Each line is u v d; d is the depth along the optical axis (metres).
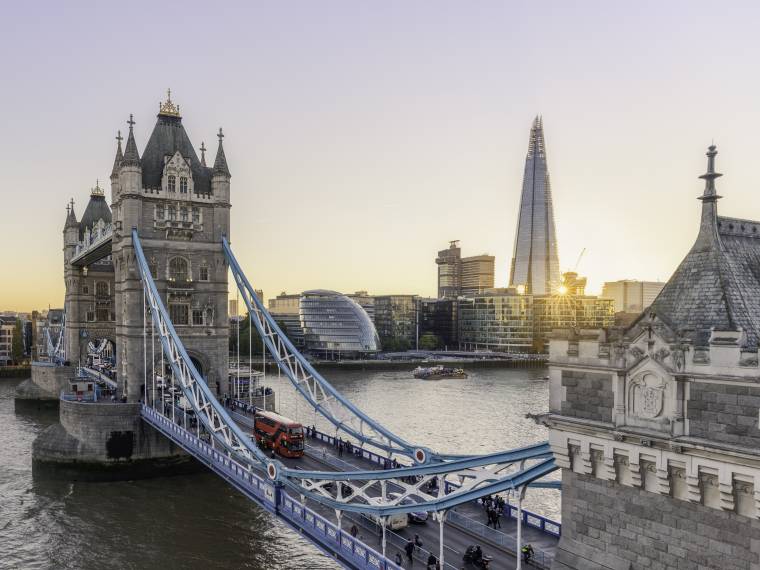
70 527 66.25
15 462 93.44
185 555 59.50
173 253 98.00
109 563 57.81
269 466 52.34
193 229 98.56
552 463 31.45
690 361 24.41
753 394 22.70
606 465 27.31
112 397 99.81
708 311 26.69
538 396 158.25
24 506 73.12
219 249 100.81
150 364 95.44
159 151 100.31
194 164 102.81
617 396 26.81
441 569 37.25
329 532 44.25
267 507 52.25
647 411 25.83
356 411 71.88
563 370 29.58
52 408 142.50
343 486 56.62
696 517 24.52
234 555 59.50
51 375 143.75
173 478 85.81
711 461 23.48
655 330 25.50
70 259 146.75
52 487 81.00
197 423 77.31
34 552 60.16
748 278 27.62
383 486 42.12
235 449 60.78
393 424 118.19
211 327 99.88
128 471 85.44
